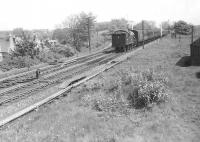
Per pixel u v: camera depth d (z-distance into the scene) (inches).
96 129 491.2
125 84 808.3
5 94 799.1
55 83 931.3
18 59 1610.5
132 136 462.3
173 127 510.0
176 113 585.0
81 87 812.0
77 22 2970.0
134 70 1027.3
